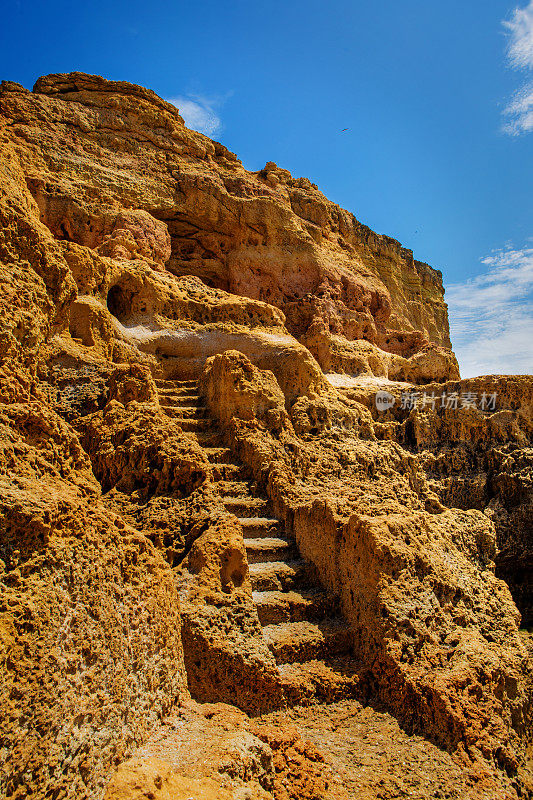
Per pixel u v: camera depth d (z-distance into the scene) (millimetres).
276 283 19828
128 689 4340
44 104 16594
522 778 5270
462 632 6520
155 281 13062
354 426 11102
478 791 4832
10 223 8430
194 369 12320
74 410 8094
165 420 7613
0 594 3576
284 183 23656
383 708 5910
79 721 3691
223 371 9820
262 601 6582
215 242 19562
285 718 5457
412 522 7410
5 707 3225
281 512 8094
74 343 9414
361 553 6730
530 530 11945
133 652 4527
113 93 18328
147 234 15719
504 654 6730
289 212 20938
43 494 4324
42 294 8281
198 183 18609
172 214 18312
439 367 19953
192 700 5148
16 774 3164
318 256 21031
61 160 15930
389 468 9984
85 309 9945
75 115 17062
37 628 3637
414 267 32344
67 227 15016
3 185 9227
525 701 6555
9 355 6664
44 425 5453
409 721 5668
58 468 5340
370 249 28359
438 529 8594
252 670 5457
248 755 4359
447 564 7551
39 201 14695
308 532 7582
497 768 5191
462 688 5727
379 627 6219
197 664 5379
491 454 12828
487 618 7387
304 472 9109
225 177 20125
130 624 4602
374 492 9086
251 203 19859
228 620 5703
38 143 15766
